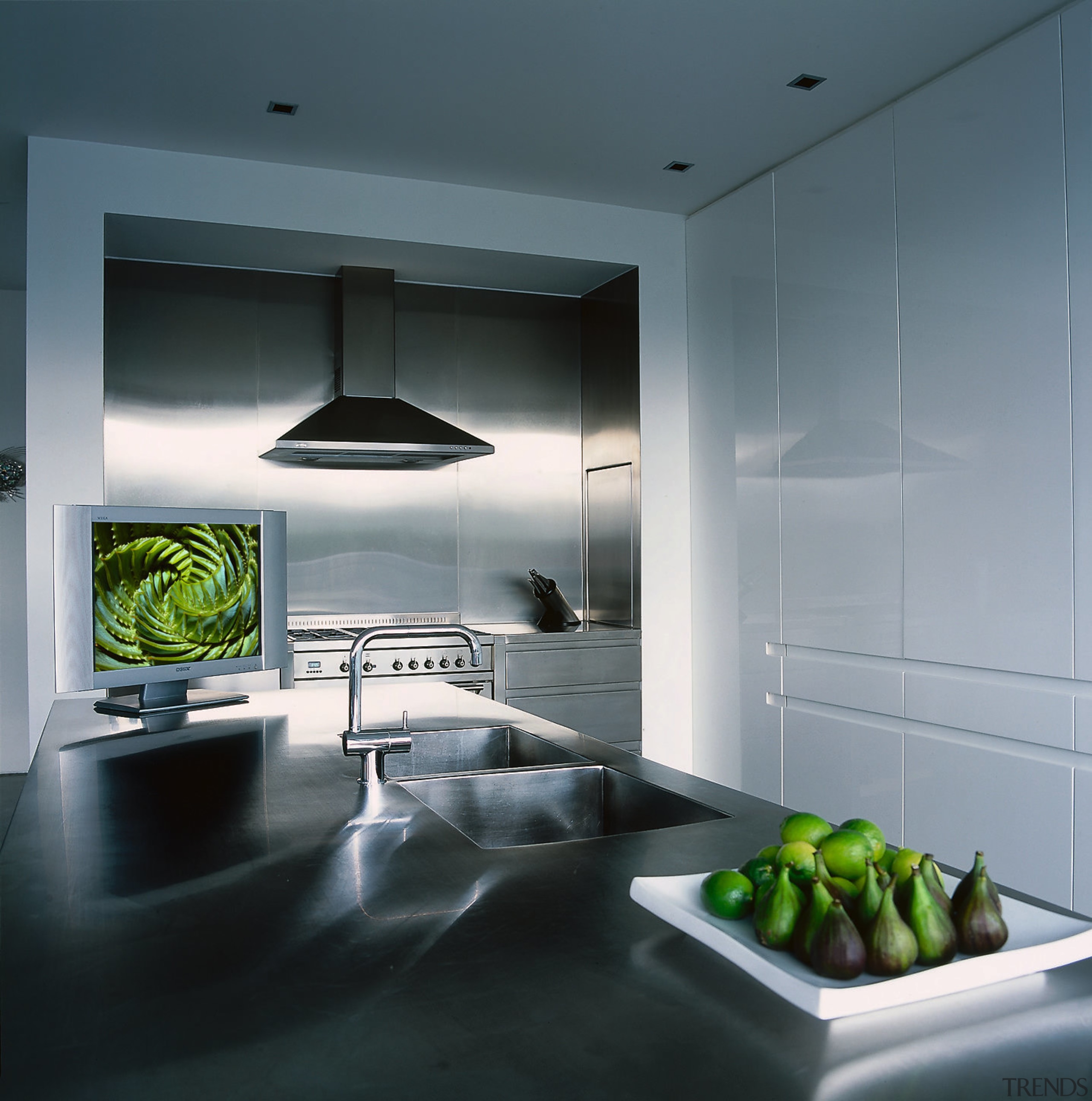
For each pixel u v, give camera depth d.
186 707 2.37
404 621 4.39
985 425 2.71
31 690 3.29
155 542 2.25
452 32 2.70
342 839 1.36
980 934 0.87
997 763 2.69
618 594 4.38
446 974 0.92
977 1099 0.70
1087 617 2.42
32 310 3.32
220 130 3.32
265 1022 0.83
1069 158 2.47
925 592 2.92
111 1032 0.81
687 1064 0.75
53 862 1.27
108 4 2.54
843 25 2.65
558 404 4.70
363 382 4.12
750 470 3.80
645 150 3.50
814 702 3.45
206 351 4.09
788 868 0.90
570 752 1.96
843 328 3.28
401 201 3.77
